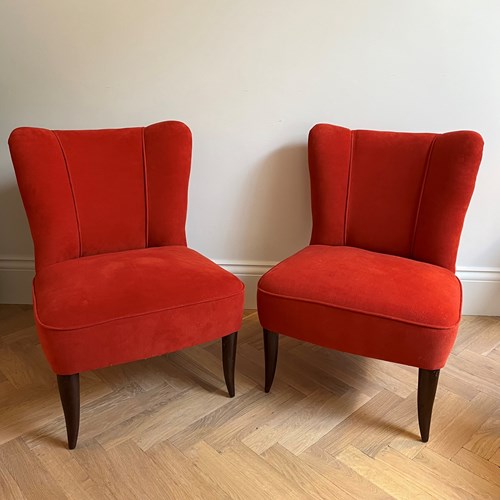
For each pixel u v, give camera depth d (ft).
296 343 6.69
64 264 5.28
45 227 5.37
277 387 5.82
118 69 6.35
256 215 7.09
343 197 6.06
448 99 6.37
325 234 6.14
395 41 6.13
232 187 6.95
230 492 4.44
